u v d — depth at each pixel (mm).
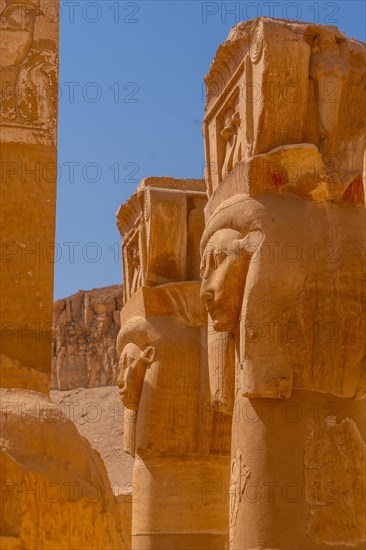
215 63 8414
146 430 10109
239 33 7930
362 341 7363
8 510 4348
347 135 7723
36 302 5762
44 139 5953
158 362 10188
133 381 10375
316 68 7680
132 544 10242
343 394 7320
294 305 7328
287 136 7652
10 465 4398
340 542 7062
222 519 10086
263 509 7164
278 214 7496
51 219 5875
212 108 8633
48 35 6090
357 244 7480
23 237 5801
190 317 10336
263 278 7363
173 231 10500
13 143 5891
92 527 4516
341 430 7270
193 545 9977
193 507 10047
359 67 7812
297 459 7184
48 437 4582
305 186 7547
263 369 7270
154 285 10477
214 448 10125
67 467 4574
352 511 7148
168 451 10078
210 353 8562
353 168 7676
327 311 7324
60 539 4406
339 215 7543
